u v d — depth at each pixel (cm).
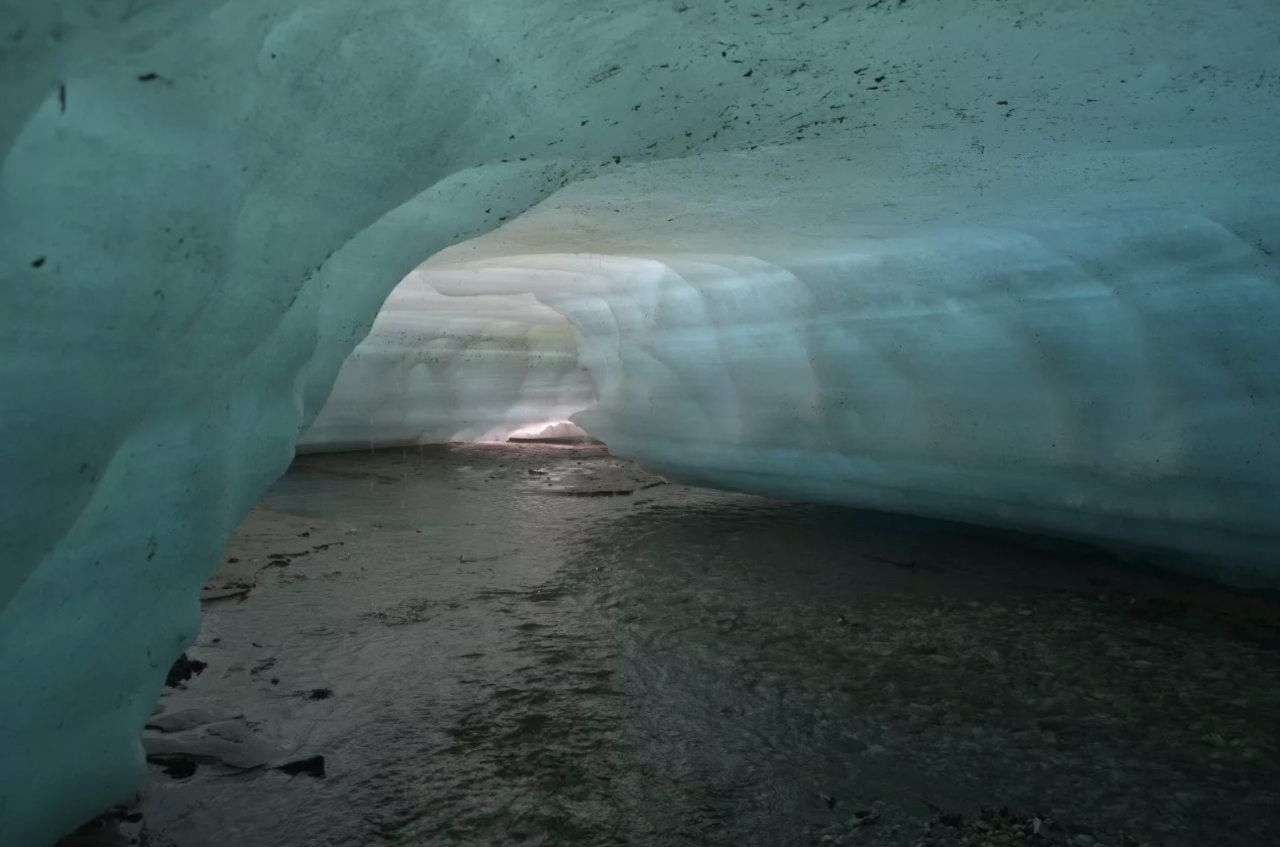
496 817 238
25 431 135
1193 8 180
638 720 299
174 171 141
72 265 131
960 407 525
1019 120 251
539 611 417
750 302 596
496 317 947
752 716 304
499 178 261
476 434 1108
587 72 192
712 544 558
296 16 143
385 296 285
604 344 744
